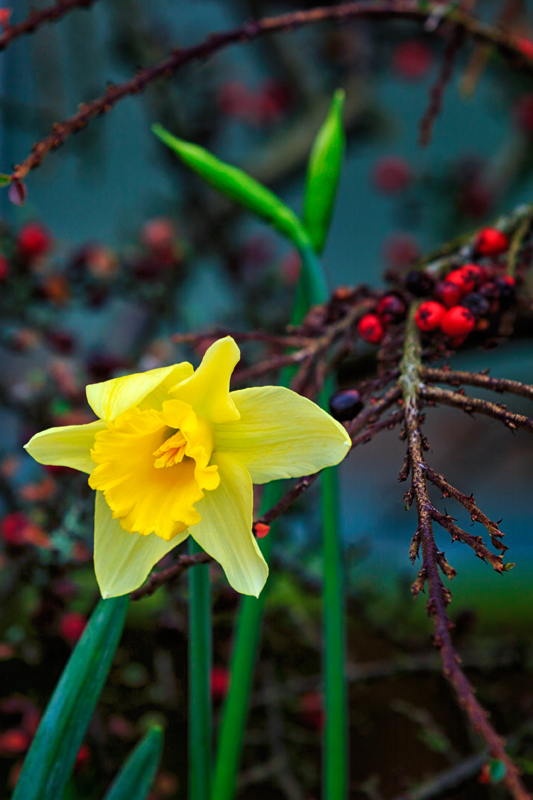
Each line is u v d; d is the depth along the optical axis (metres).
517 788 0.45
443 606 0.46
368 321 0.53
